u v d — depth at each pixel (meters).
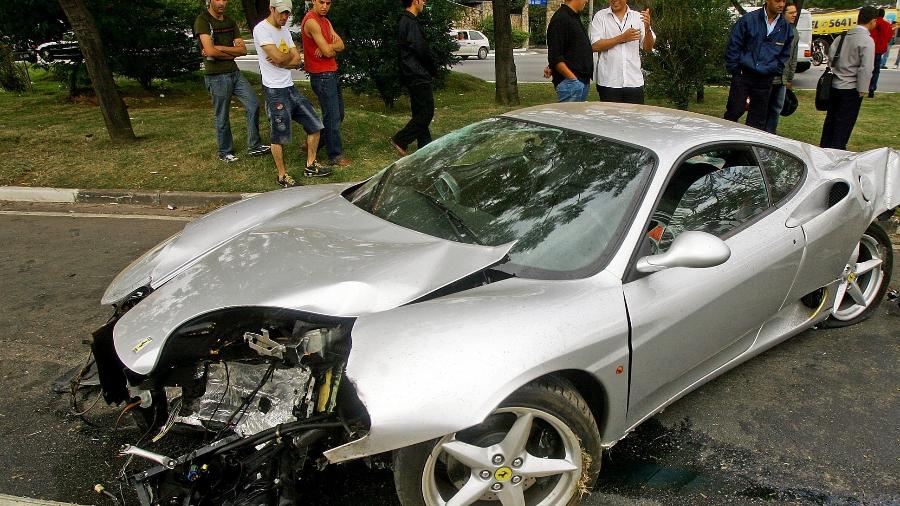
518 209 2.71
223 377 2.35
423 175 3.13
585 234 2.53
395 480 2.08
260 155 7.39
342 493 2.49
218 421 2.27
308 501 2.45
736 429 2.91
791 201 3.10
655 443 2.82
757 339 3.13
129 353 2.22
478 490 2.14
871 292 3.81
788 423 2.94
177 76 13.61
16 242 5.40
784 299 3.09
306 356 2.19
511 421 2.16
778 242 2.92
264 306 2.25
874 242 3.72
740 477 2.61
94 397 3.09
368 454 1.90
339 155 7.08
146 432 2.38
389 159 7.36
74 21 7.58
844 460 2.70
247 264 2.53
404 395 1.90
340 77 12.23
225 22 7.01
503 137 3.18
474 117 10.03
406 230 2.73
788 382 3.26
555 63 6.24
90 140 8.38
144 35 12.59
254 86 13.77
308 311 2.21
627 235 2.49
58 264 4.91
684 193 2.72
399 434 1.88
